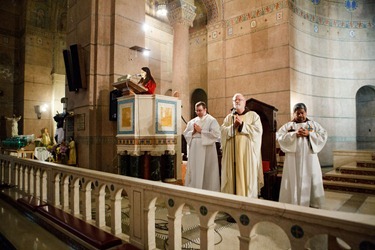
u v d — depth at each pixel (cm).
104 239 260
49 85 1368
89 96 672
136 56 736
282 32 960
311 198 389
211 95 1151
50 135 1345
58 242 297
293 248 150
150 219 246
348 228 128
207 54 1185
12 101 1356
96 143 669
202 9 1215
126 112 524
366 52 1126
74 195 358
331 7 1123
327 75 1098
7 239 309
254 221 170
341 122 1106
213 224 201
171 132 541
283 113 948
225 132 404
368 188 616
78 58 683
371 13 1130
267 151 566
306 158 387
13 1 1361
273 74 979
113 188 287
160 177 517
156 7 1241
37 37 1338
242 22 1076
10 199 473
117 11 697
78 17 743
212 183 455
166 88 1279
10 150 875
